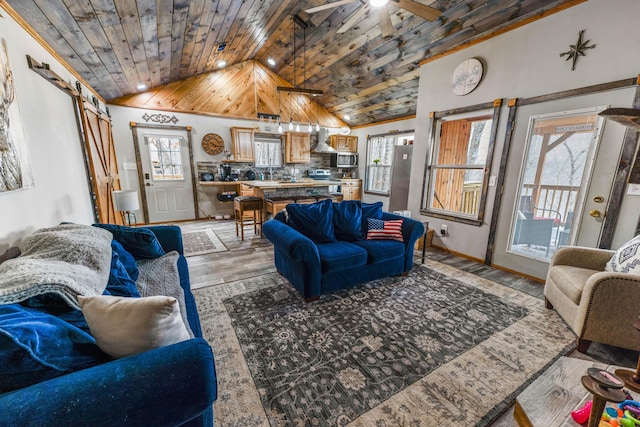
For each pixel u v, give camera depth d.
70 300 1.00
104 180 3.83
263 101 6.06
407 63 4.19
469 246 3.56
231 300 2.43
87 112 3.30
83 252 1.32
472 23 3.12
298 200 4.46
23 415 0.62
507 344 1.89
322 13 3.77
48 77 2.24
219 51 4.42
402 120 5.81
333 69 5.08
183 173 5.61
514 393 1.49
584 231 2.56
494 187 3.22
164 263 2.09
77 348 0.83
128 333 0.86
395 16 3.43
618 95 2.27
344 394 1.47
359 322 2.13
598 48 2.35
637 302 1.65
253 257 3.54
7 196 1.60
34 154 1.99
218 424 1.29
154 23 2.75
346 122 7.18
